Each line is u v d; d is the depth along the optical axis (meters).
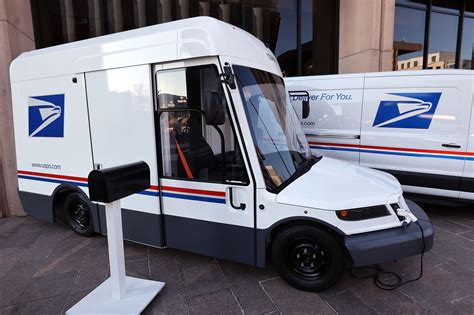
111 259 2.78
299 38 8.41
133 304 2.77
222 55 2.85
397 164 5.11
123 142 3.51
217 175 3.09
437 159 4.79
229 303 2.88
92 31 6.98
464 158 4.60
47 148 4.18
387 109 5.12
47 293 3.14
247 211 3.00
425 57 9.86
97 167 3.76
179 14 7.54
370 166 5.35
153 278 3.31
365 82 5.30
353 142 5.46
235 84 2.82
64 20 6.64
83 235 4.39
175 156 3.29
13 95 4.38
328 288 2.94
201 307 2.84
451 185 4.72
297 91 5.93
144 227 3.54
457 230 4.40
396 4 9.16
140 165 2.87
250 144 2.89
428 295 2.93
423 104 4.84
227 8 7.82
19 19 5.31
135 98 3.35
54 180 4.22
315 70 8.73
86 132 3.76
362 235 2.73
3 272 3.56
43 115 4.12
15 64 4.27
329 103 5.64
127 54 3.33
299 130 3.87
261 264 3.03
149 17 7.36
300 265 3.01
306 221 2.88
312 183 3.03
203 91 3.02
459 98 4.58
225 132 2.97
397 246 2.71
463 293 2.95
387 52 7.74
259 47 3.52
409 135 4.97
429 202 4.95
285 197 2.85
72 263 3.72
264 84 3.27
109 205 2.68
